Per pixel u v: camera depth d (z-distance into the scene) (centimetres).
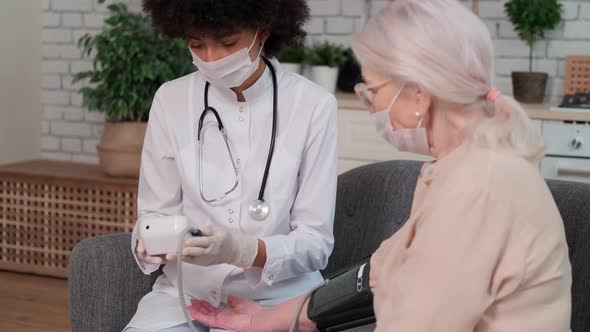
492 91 118
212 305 172
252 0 161
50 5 426
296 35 184
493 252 109
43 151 435
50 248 364
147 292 183
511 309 113
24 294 344
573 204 166
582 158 309
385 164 201
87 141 429
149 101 346
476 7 364
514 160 113
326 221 172
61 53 427
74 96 428
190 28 160
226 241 152
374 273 133
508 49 367
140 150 347
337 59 368
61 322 314
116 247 180
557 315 114
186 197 177
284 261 162
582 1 353
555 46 360
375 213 196
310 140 173
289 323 156
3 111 408
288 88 177
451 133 121
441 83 115
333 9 389
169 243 148
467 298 108
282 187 171
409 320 109
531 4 347
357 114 343
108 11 417
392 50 118
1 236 370
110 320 176
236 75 166
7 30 407
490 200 109
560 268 114
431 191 115
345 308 148
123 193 346
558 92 362
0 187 366
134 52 338
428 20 117
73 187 354
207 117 175
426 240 110
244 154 173
